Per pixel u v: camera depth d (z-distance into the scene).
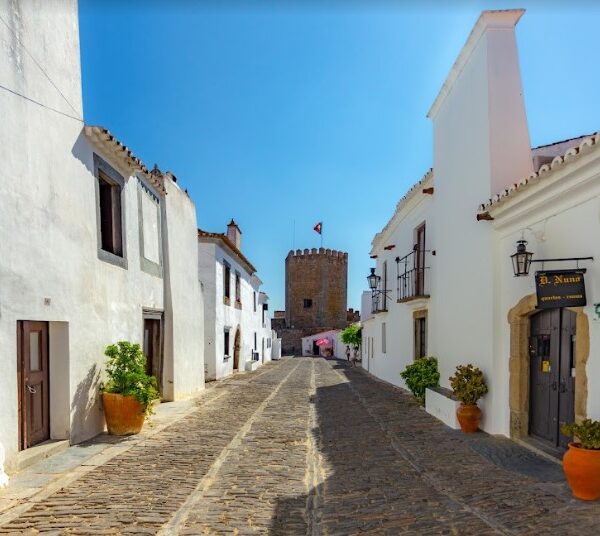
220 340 20.36
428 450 7.20
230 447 7.40
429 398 10.47
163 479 5.71
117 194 9.45
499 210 7.54
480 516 4.50
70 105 7.43
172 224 12.67
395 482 5.68
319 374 23.70
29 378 6.59
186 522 4.42
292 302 61.62
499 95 8.16
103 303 8.42
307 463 6.57
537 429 7.12
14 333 5.86
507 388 7.75
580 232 5.87
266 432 8.60
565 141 9.73
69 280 7.22
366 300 28.08
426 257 12.88
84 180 7.82
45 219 6.60
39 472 5.87
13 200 5.90
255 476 5.90
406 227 15.24
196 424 9.23
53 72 6.95
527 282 7.05
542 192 6.38
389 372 18.34
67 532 4.17
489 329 8.04
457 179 9.48
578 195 5.87
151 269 11.20
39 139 6.53
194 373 14.49
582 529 4.10
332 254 61.22
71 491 5.22
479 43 8.57
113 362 8.31
